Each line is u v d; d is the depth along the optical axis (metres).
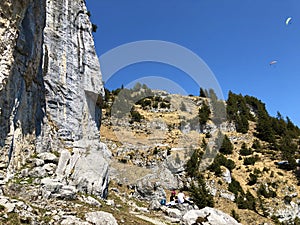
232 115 70.38
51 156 14.97
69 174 14.91
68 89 18.27
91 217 11.03
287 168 51.91
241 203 37.31
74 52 19.16
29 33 14.42
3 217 8.73
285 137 65.94
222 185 40.78
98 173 16.38
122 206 17.06
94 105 20.61
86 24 20.62
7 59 11.05
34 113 15.19
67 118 17.83
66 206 11.56
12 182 12.00
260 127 67.94
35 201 11.16
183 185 31.58
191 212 15.70
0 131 11.92
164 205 21.44
